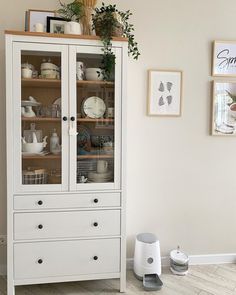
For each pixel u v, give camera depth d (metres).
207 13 2.32
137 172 2.33
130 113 2.28
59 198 1.86
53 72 1.86
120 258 1.96
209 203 2.44
